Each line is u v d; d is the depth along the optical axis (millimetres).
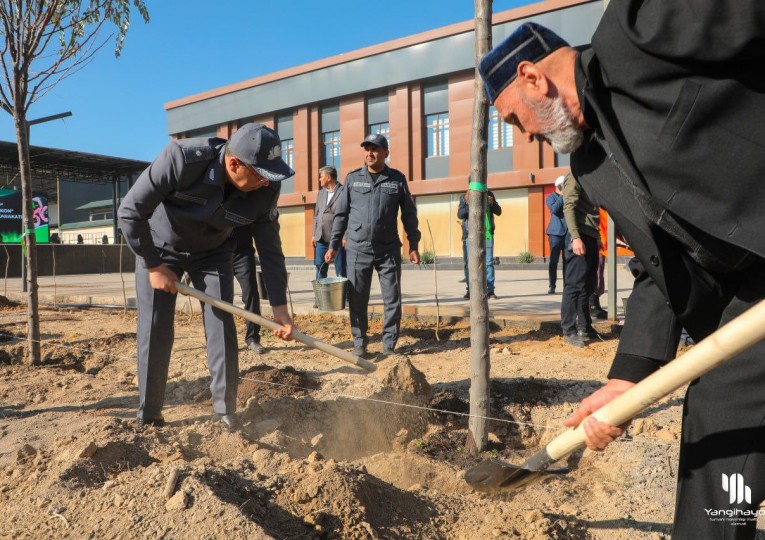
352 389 4449
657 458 3297
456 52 24078
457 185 24375
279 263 3664
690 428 1651
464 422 4230
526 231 23688
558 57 1734
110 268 25781
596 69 1600
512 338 6566
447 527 2555
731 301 1638
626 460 3346
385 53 25844
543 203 23000
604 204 1720
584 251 5809
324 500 2424
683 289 1678
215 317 3668
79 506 2477
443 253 25484
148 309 3617
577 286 5953
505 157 24031
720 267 1592
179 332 7414
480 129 3367
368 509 2459
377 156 5715
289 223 30203
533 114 1781
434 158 25438
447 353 5965
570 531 2596
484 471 2117
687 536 1607
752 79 1372
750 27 1293
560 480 3234
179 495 2361
